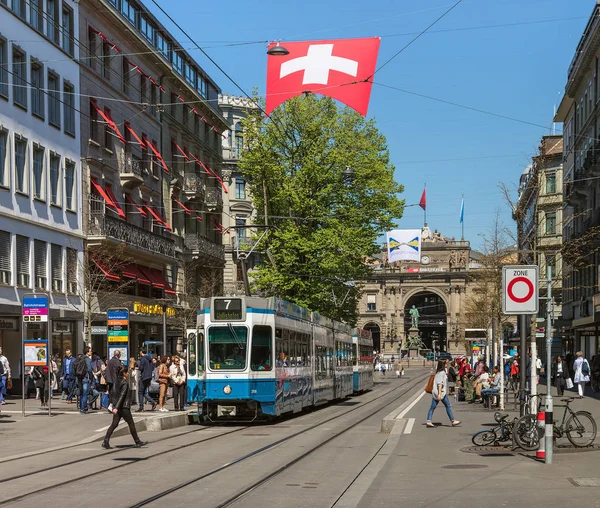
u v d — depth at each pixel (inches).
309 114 1973.4
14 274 1477.6
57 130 1665.8
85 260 1696.6
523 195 1626.5
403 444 758.5
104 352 1854.1
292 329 1189.7
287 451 741.9
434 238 5826.8
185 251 2481.5
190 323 2233.0
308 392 1291.8
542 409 677.3
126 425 912.3
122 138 1926.7
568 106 2628.0
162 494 504.7
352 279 2069.4
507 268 672.4
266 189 2007.9
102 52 1888.5
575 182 2255.2
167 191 2356.1
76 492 513.3
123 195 2007.9
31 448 754.2
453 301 5644.7
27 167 1541.6
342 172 1952.5
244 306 1064.8
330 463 659.4
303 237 1948.8
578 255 1759.4
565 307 2694.4
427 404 1435.8
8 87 1473.9
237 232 3223.4
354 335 1953.7
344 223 1977.1
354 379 1899.6
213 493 509.7
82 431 876.6
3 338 1491.1
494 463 615.8
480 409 1229.7
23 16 1529.3
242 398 1043.3
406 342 5595.5
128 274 1904.5
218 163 2923.2
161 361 1187.9
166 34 2341.3
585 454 658.8
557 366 1497.3
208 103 2775.6
